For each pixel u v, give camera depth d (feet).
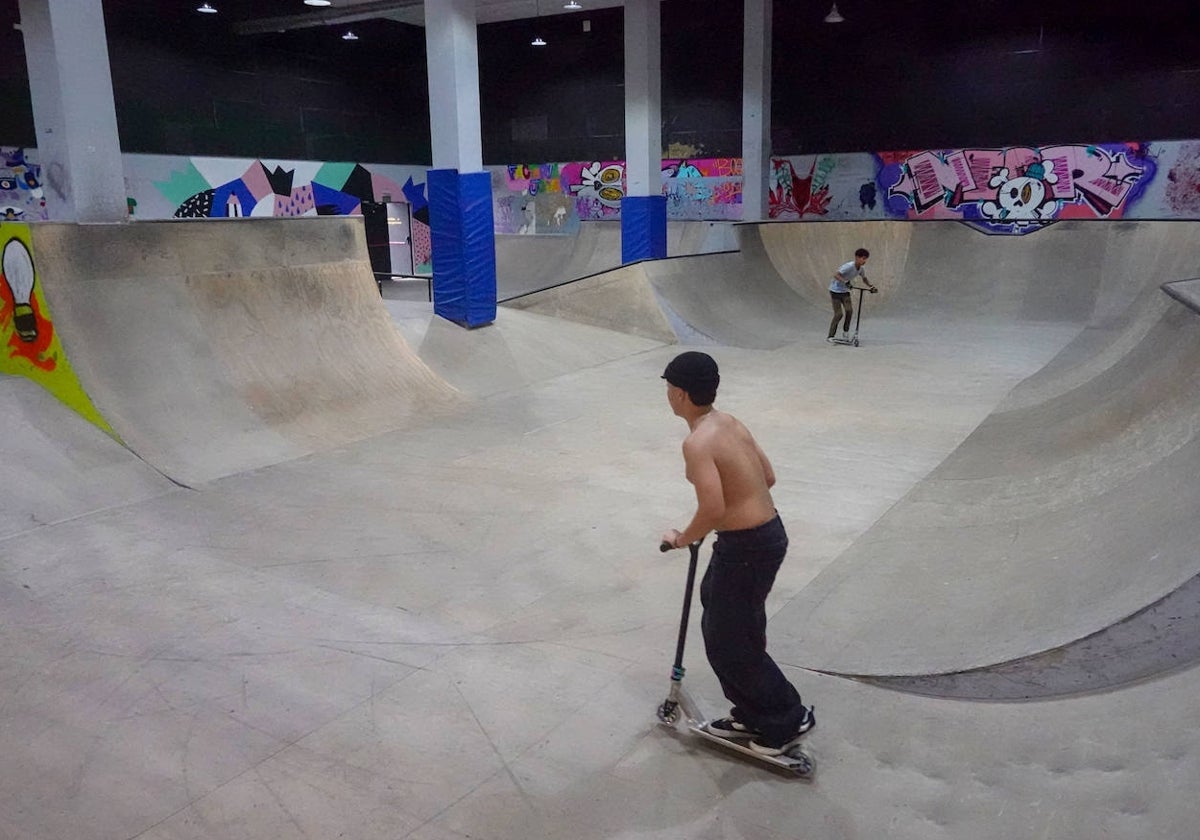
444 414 29.45
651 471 22.76
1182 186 57.21
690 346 43.62
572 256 70.69
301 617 14.64
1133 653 10.36
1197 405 17.13
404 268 80.53
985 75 62.34
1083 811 8.55
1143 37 56.75
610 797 9.84
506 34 78.59
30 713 11.80
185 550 17.60
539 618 14.56
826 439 25.58
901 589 14.79
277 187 67.15
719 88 71.61
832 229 58.39
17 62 51.93
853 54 66.39
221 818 9.61
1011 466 20.57
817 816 9.32
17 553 17.22
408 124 78.33
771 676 10.03
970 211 64.90
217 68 61.87
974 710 10.85
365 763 10.59
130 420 22.65
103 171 28.09
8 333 23.50
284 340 28.14
